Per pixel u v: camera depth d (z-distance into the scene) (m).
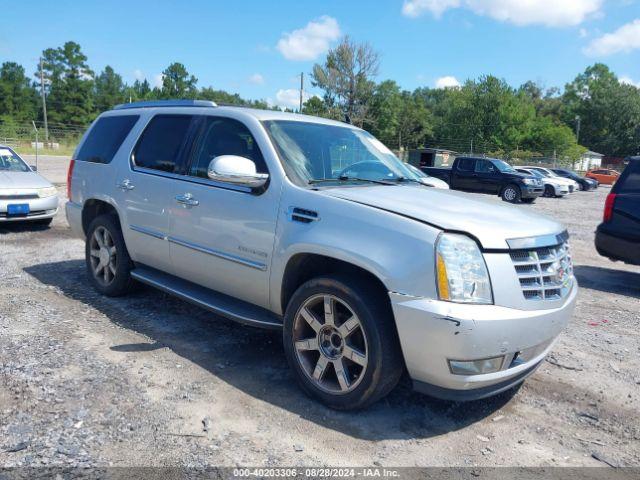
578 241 11.54
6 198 8.88
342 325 3.29
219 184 4.14
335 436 3.09
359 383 3.22
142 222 4.85
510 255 3.10
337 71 57.69
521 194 21.45
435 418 3.38
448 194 3.93
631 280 7.96
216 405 3.37
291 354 3.57
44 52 77.56
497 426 3.34
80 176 5.81
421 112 78.88
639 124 82.38
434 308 2.90
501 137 68.19
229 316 3.92
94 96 89.44
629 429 3.38
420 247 3.00
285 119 4.30
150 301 5.43
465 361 2.92
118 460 2.74
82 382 3.56
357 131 4.89
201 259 4.26
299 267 3.65
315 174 3.93
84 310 5.08
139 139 5.14
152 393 3.47
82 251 7.77
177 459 2.78
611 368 4.33
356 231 3.25
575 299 3.60
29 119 77.19
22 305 5.13
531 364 3.25
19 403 3.24
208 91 99.75
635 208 7.29
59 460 2.71
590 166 68.19
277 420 3.23
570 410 3.60
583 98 90.81
